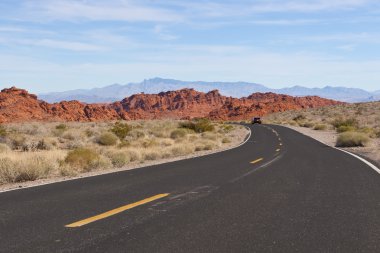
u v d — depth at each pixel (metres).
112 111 141.50
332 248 5.41
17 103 113.06
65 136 40.28
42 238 5.99
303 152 23.72
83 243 5.71
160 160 21.05
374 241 5.72
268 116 168.00
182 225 6.69
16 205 8.59
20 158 16.59
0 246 5.62
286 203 8.51
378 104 119.00
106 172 15.23
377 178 12.29
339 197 9.17
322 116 117.75
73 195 9.80
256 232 6.22
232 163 17.59
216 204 8.45
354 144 28.94
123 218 7.23
